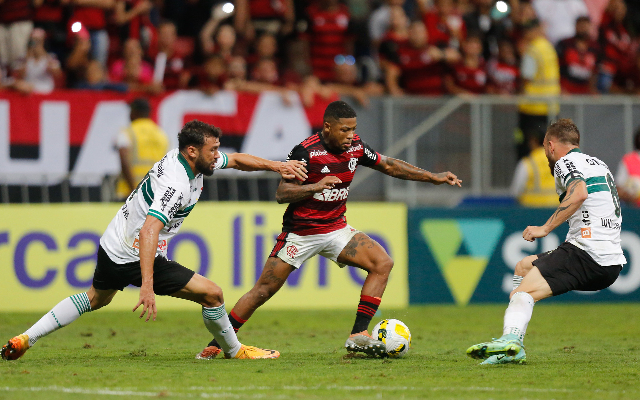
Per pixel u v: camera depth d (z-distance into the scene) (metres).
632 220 41.22
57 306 20.88
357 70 47.84
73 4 44.16
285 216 22.44
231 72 43.41
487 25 51.94
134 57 42.09
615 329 31.47
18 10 44.44
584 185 19.58
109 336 28.31
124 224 20.11
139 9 45.75
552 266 20.22
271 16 48.12
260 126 41.50
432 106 42.62
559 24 54.50
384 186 42.22
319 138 21.80
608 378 18.25
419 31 46.34
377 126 42.47
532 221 40.66
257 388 16.59
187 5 48.12
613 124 43.56
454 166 42.75
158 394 15.76
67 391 16.06
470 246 40.06
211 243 37.09
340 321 33.97
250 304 22.31
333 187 21.84
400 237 39.34
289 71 45.53
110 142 39.81
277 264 22.22
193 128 19.55
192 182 20.08
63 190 38.66
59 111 39.28
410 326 32.34
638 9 56.53
